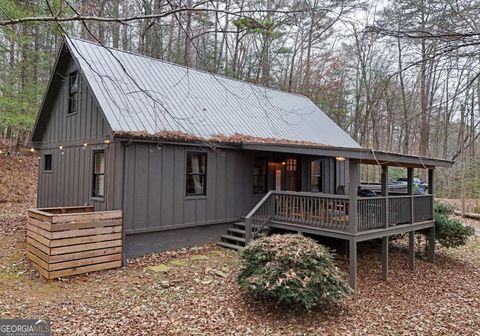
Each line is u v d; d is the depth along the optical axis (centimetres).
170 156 973
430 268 1038
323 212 873
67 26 1168
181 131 985
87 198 1020
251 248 650
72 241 746
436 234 1132
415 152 1777
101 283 716
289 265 605
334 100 2627
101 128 958
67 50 1075
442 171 2492
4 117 1605
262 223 994
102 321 539
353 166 805
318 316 608
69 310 575
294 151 939
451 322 639
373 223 862
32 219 814
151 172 930
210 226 1080
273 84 2309
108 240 809
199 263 868
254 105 1408
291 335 533
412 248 1013
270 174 1279
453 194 2395
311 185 1435
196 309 600
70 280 722
